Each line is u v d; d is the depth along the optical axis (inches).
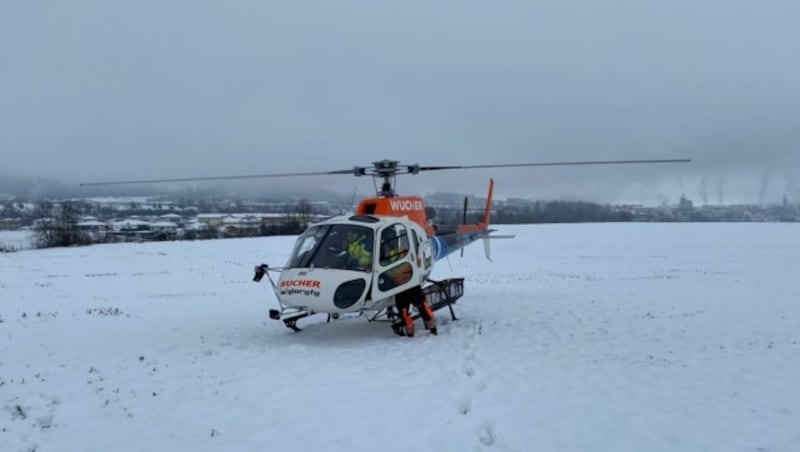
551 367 325.4
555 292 705.6
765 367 323.3
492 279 936.3
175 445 218.1
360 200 468.1
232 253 1668.3
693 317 503.8
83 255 1644.9
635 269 1101.7
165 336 438.3
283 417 245.1
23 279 1064.8
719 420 237.1
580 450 208.5
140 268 1274.6
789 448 209.2
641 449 209.0
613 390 279.4
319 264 404.8
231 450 212.2
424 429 228.5
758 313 527.2
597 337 414.9
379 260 406.3
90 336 444.5
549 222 3720.5
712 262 1226.0
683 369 319.6
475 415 243.8
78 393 284.0
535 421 236.8
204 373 318.7
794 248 1601.9
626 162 447.8
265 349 381.4
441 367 325.1
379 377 305.1
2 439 228.2
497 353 361.7
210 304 674.2
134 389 289.6
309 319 511.2
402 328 427.5
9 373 325.4
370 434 224.2
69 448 218.1
